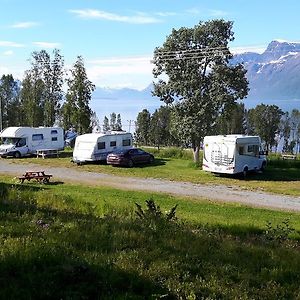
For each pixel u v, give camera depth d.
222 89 40.16
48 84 75.94
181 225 11.91
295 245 10.89
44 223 10.23
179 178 33.09
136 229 10.05
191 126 40.44
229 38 41.16
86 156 41.06
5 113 84.06
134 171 36.56
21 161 43.25
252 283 7.04
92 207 15.95
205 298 6.26
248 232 13.31
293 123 96.69
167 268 7.12
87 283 6.27
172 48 40.94
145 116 87.31
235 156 33.88
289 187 30.17
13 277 6.36
